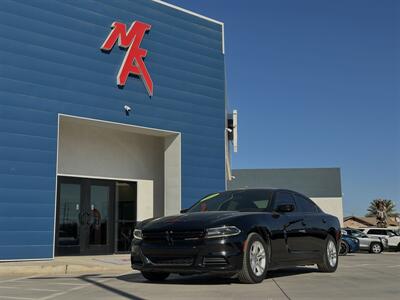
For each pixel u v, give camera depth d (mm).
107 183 18312
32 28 15016
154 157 19562
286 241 9422
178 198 18562
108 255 17469
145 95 17719
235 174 56875
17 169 14305
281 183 56219
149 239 8570
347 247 27438
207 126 19578
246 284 8547
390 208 76312
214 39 20250
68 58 15727
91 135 17844
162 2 18641
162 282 9188
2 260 13828
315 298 7148
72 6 16016
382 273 10938
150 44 18109
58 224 16781
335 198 55344
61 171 16906
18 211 14211
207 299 7020
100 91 16422
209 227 8164
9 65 14453
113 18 17062
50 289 8766
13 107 14414
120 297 7375
